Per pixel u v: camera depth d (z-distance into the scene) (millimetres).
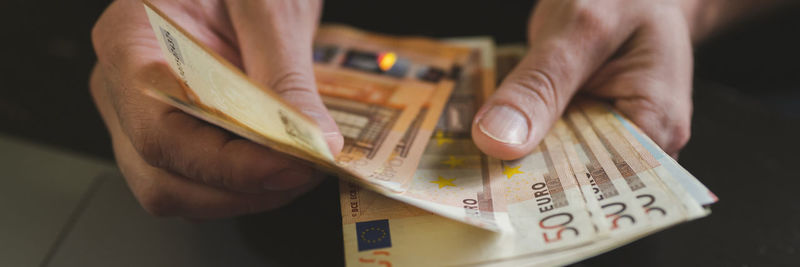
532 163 559
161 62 583
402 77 797
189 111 499
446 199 511
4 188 695
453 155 596
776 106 871
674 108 588
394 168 571
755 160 672
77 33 1140
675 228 586
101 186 695
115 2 652
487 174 554
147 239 609
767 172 653
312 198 627
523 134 553
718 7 829
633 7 625
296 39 634
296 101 560
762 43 992
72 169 727
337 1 1083
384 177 551
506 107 569
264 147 531
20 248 613
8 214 656
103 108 685
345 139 631
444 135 642
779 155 678
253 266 560
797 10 938
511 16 1030
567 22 620
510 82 599
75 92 979
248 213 609
